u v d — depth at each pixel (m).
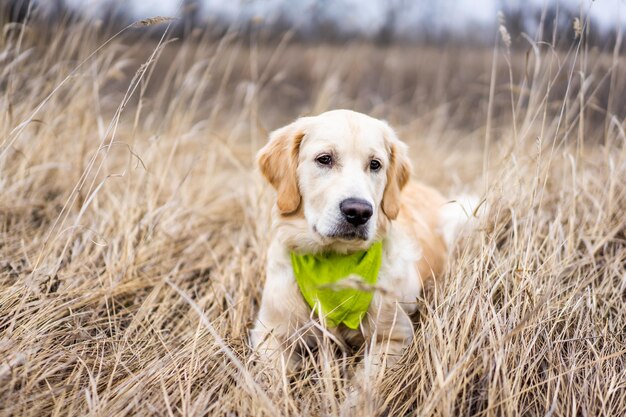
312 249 0.90
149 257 1.07
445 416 0.70
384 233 0.91
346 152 0.86
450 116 2.45
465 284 0.86
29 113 1.17
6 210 1.09
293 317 0.91
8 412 0.71
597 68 1.23
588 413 0.75
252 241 1.13
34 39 1.32
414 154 1.79
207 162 1.41
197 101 1.36
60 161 1.24
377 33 2.80
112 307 0.96
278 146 0.94
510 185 1.03
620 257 0.96
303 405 0.76
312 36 2.88
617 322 0.88
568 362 0.82
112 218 1.10
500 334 0.77
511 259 0.89
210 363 0.83
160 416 0.72
